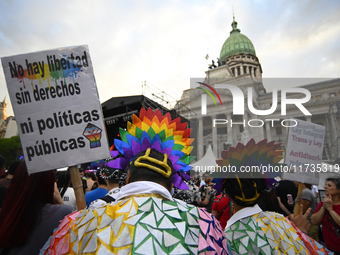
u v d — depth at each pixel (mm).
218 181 1513
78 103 1434
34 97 1410
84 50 1466
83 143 1409
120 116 10938
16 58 1414
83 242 724
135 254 630
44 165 1340
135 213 738
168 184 934
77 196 1348
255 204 1406
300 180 1774
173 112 9516
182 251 676
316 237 2912
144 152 1085
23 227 1154
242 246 1228
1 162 2424
